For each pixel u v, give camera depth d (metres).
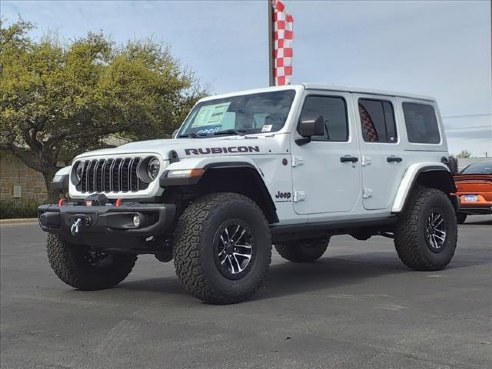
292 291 6.30
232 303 5.59
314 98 6.60
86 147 26.17
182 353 4.22
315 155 6.39
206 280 5.32
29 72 22.75
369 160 6.94
